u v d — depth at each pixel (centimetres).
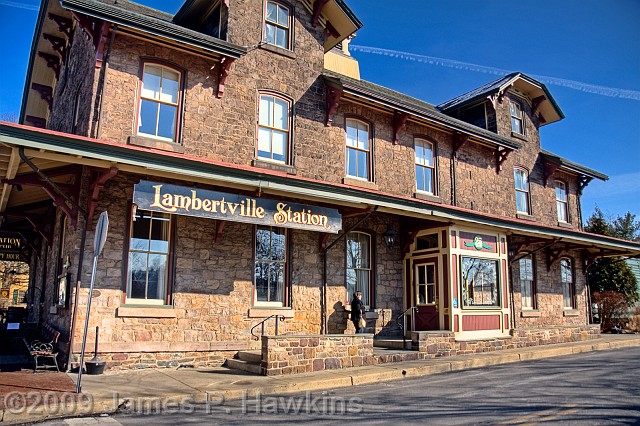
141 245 1109
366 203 1202
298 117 1359
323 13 1469
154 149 1120
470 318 1444
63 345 1031
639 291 2519
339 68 1955
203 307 1143
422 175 1627
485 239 1545
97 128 1062
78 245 1023
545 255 1977
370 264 1488
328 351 1094
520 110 2045
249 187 1076
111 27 1077
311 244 1342
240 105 1264
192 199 995
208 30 1409
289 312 1263
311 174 1352
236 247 1210
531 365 1231
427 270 1488
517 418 679
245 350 1174
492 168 1836
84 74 1212
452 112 2042
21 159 893
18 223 1590
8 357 1220
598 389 890
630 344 1748
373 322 1451
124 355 1038
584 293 2112
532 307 1889
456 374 1105
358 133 1492
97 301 1025
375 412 731
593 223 2716
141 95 1141
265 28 1359
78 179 1041
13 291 3256
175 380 940
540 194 2036
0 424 648
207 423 667
